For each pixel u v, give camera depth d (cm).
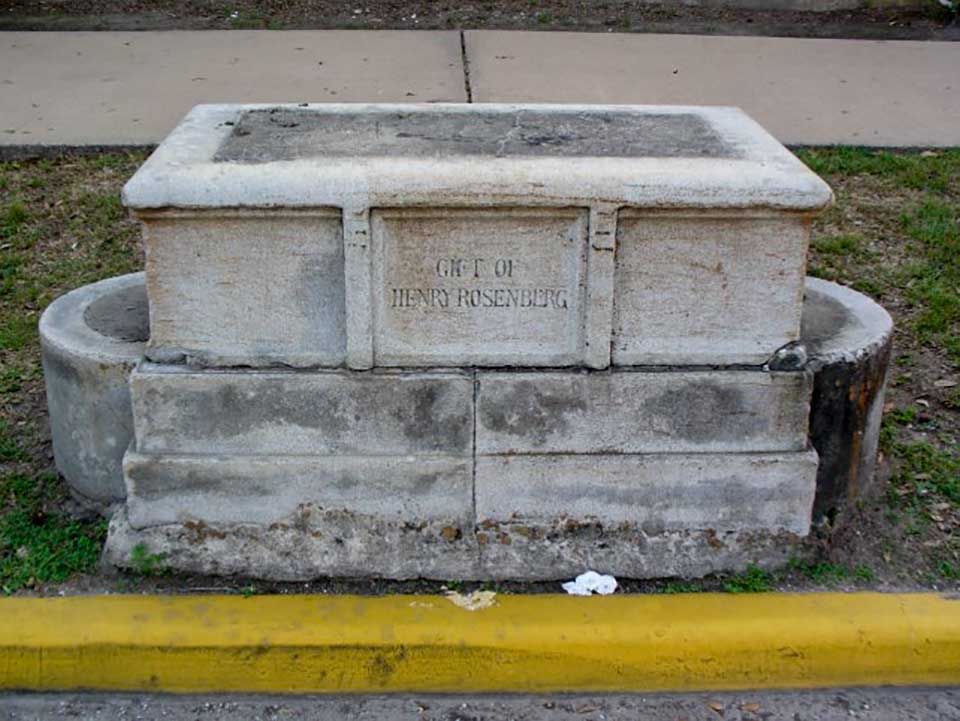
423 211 335
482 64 837
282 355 353
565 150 357
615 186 332
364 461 356
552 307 348
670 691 341
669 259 345
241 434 355
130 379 350
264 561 361
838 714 334
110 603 348
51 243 590
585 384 352
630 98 768
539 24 960
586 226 338
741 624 343
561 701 337
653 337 353
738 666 340
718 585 362
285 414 354
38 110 736
